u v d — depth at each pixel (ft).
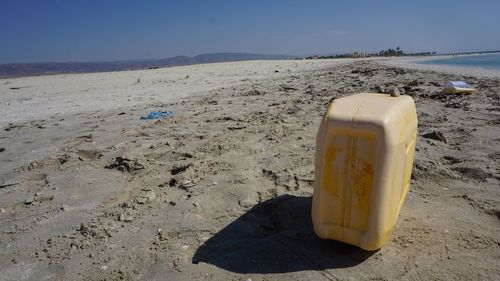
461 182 4.70
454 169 5.11
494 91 11.64
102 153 6.91
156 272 3.25
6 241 3.98
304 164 5.51
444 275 2.99
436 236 3.52
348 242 3.13
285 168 5.39
